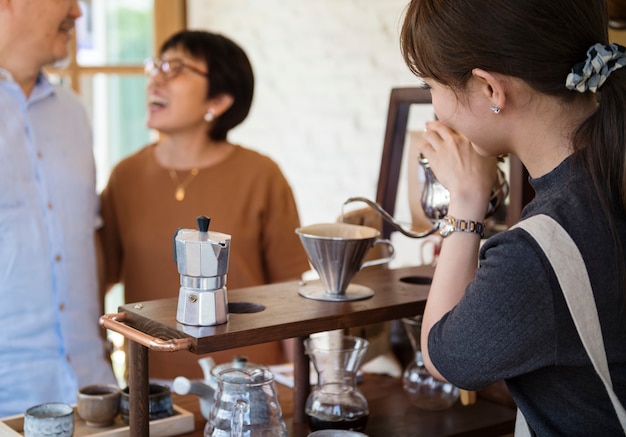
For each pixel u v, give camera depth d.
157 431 1.53
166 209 2.40
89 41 4.04
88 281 2.28
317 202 3.81
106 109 4.12
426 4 1.15
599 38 1.13
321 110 3.74
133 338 1.22
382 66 3.39
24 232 2.13
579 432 1.14
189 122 2.38
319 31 3.71
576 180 1.11
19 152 2.14
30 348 2.15
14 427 1.54
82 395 1.55
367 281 1.58
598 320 1.06
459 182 1.29
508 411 1.69
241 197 2.41
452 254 1.27
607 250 1.07
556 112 1.13
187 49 2.38
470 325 1.09
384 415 1.65
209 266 1.21
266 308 1.34
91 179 2.33
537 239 1.06
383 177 1.98
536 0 1.08
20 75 2.16
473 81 1.14
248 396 1.29
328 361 1.51
